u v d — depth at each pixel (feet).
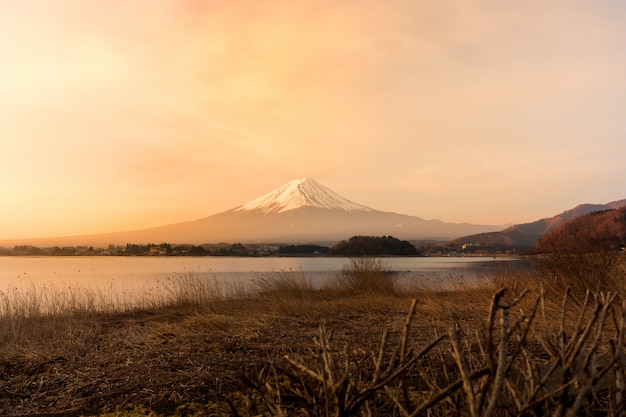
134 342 21.45
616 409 6.81
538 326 20.48
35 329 24.25
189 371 16.87
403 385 6.87
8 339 22.62
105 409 14.19
